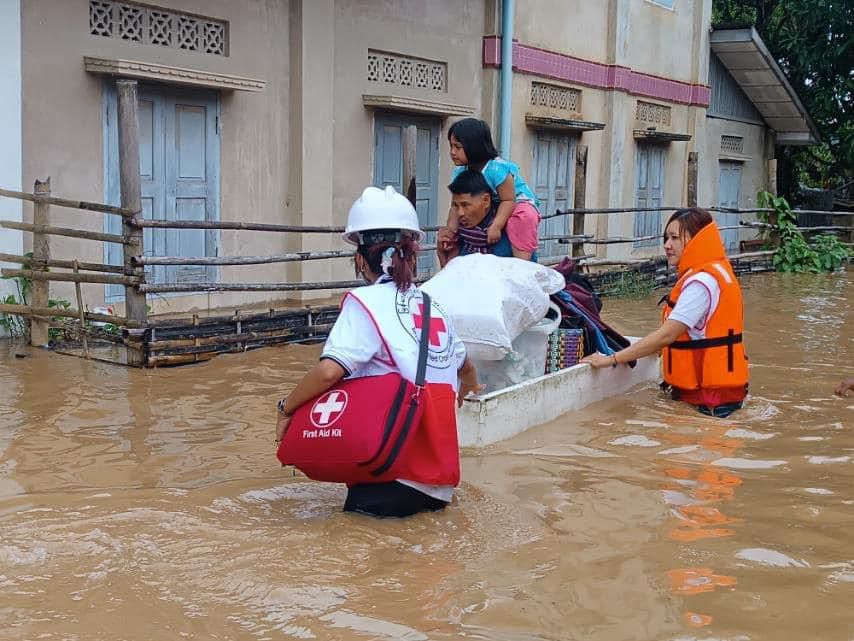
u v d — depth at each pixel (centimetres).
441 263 592
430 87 1209
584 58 1477
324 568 317
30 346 731
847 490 421
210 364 697
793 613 292
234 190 965
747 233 2059
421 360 352
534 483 421
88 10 808
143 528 351
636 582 314
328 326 816
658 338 564
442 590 303
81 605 288
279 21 993
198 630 274
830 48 1997
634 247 1662
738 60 1858
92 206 694
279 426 369
